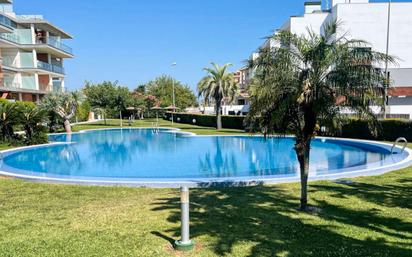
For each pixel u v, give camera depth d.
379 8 32.75
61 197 8.98
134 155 21.03
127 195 9.19
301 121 7.37
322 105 6.64
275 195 8.91
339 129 7.30
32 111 23.47
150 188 10.15
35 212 7.54
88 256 5.18
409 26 32.69
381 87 6.71
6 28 36.94
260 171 15.07
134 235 6.05
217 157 19.78
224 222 6.70
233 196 8.87
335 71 6.68
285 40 7.31
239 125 37.22
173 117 59.44
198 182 10.35
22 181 11.35
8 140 22.41
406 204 7.78
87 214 7.35
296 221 6.70
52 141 27.12
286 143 25.36
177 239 5.82
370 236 5.81
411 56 32.81
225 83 36.06
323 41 7.06
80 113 50.44
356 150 21.00
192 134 31.64
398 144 20.52
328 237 5.80
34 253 5.30
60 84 50.44
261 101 6.97
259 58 7.16
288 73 6.82
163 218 7.01
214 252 5.28
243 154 20.80
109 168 16.69
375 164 13.40
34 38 42.16
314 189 9.46
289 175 11.72
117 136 32.72
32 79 41.22
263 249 5.35
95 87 51.66
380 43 33.03
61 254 5.26
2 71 37.06
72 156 20.77
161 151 22.59
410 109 31.53
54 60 51.09
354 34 33.06
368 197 8.45
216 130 36.59
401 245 5.40
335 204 7.87
